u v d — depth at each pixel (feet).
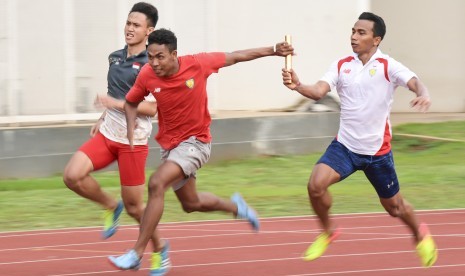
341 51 92.63
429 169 77.92
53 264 43.88
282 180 73.26
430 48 114.73
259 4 92.99
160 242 38.29
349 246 47.93
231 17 93.71
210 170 78.18
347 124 37.47
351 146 37.37
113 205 39.88
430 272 41.14
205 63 36.99
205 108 37.60
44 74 76.69
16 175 74.13
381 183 38.14
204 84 37.22
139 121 38.55
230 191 68.03
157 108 37.52
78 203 63.46
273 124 84.38
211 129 81.20
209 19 83.05
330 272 41.27
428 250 39.24
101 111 78.59
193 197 38.70
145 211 36.19
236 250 47.06
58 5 76.74
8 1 75.10
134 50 39.19
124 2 79.05
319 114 86.48
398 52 115.24
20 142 74.23
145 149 39.06
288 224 55.62
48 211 60.54
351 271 41.45
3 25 75.05
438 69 114.93
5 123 75.31
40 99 76.69
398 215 38.93
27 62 76.07
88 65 78.13
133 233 52.90
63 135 75.77
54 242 50.06
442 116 111.14
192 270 41.83
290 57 37.50
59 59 77.15
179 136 37.50
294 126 85.46
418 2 114.32
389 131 37.83
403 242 49.08
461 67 114.52
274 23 92.89
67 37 77.20
